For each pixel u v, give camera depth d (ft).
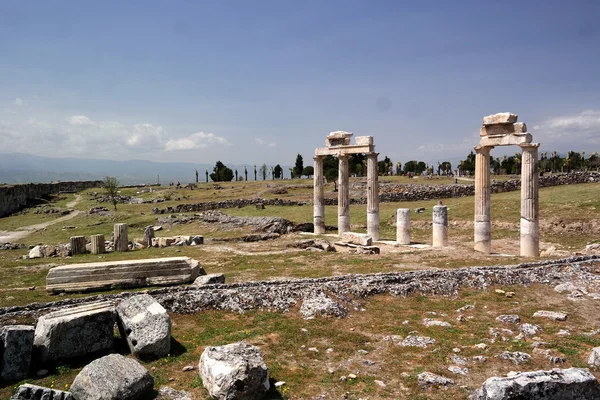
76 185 324.39
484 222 90.94
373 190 117.08
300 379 36.78
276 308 55.01
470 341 45.14
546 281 65.16
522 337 45.65
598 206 121.29
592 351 38.96
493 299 59.31
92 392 31.94
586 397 30.50
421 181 271.69
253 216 156.35
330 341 45.57
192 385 35.40
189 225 151.23
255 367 33.24
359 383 36.11
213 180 410.72
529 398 29.60
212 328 49.03
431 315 53.78
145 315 41.88
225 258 89.25
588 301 57.31
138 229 151.33
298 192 256.11
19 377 36.55
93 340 40.63
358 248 93.56
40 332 39.50
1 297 59.26
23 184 239.91
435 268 75.41
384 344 44.68
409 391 34.76
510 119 86.22
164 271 66.13
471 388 34.88
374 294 60.64
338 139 125.39
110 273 63.67
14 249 114.52
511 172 350.43
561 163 360.48
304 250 98.89
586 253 85.56
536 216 85.35
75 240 98.99
